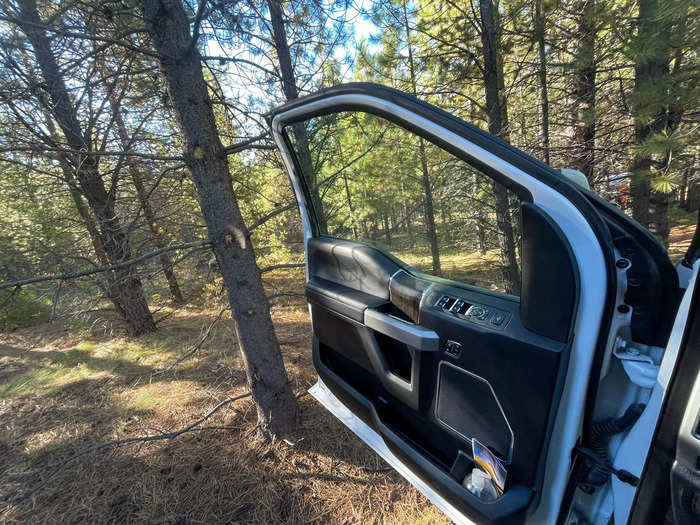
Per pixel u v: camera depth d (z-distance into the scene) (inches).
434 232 48.9
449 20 161.2
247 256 92.0
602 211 34.3
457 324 43.9
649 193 141.1
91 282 93.0
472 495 41.4
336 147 65.1
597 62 124.0
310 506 81.0
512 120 178.9
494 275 43.0
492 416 40.6
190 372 157.8
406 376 54.4
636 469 31.6
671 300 32.2
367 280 59.6
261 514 79.9
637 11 116.1
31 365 191.8
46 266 145.0
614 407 34.9
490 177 37.3
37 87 80.9
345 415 66.5
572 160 160.2
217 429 111.1
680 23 91.4
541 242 34.2
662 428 28.8
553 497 36.0
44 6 81.0
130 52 92.6
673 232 191.3
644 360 32.9
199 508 82.7
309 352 162.2
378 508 79.0
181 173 138.7
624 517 32.7
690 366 27.5
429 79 175.0
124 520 81.8
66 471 99.6
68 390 153.7
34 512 86.6
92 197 159.9
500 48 144.6
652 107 103.3
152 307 265.0
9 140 93.0
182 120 81.4
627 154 126.8
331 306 64.2
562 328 33.9
